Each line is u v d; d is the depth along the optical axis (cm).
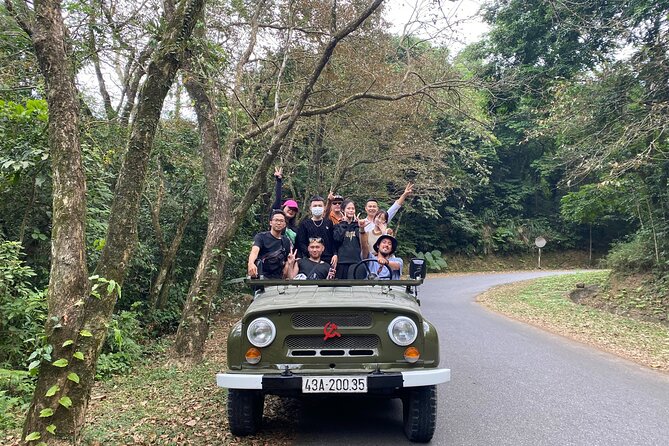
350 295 489
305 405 584
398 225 3083
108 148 957
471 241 3831
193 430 494
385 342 449
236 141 886
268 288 551
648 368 812
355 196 2053
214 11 992
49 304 394
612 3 1485
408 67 1076
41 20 412
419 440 467
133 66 941
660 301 1523
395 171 1908
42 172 742
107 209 896
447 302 1747
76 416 391
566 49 1930
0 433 484
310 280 490
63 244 395
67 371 389
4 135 710
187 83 849
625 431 502
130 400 620
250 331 448
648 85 1404
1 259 679
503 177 4141
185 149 1177
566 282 2197
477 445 464
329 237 618
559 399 610
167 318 1103
